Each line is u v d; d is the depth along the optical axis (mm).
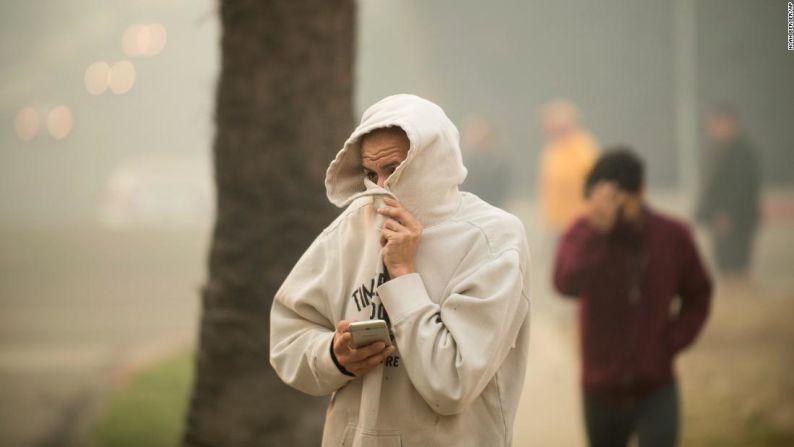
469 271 9570
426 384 9164
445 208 9750
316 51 17312
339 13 17484
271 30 17234
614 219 17703
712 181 45938
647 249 17719
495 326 9266
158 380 32688
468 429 9688
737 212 45562
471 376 9086
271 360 10453
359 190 10242
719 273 45938
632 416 17859
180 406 29297
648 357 17531
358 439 9602
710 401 27781
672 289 17719
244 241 17188
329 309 10141
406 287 9359
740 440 24859
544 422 28156
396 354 9625
